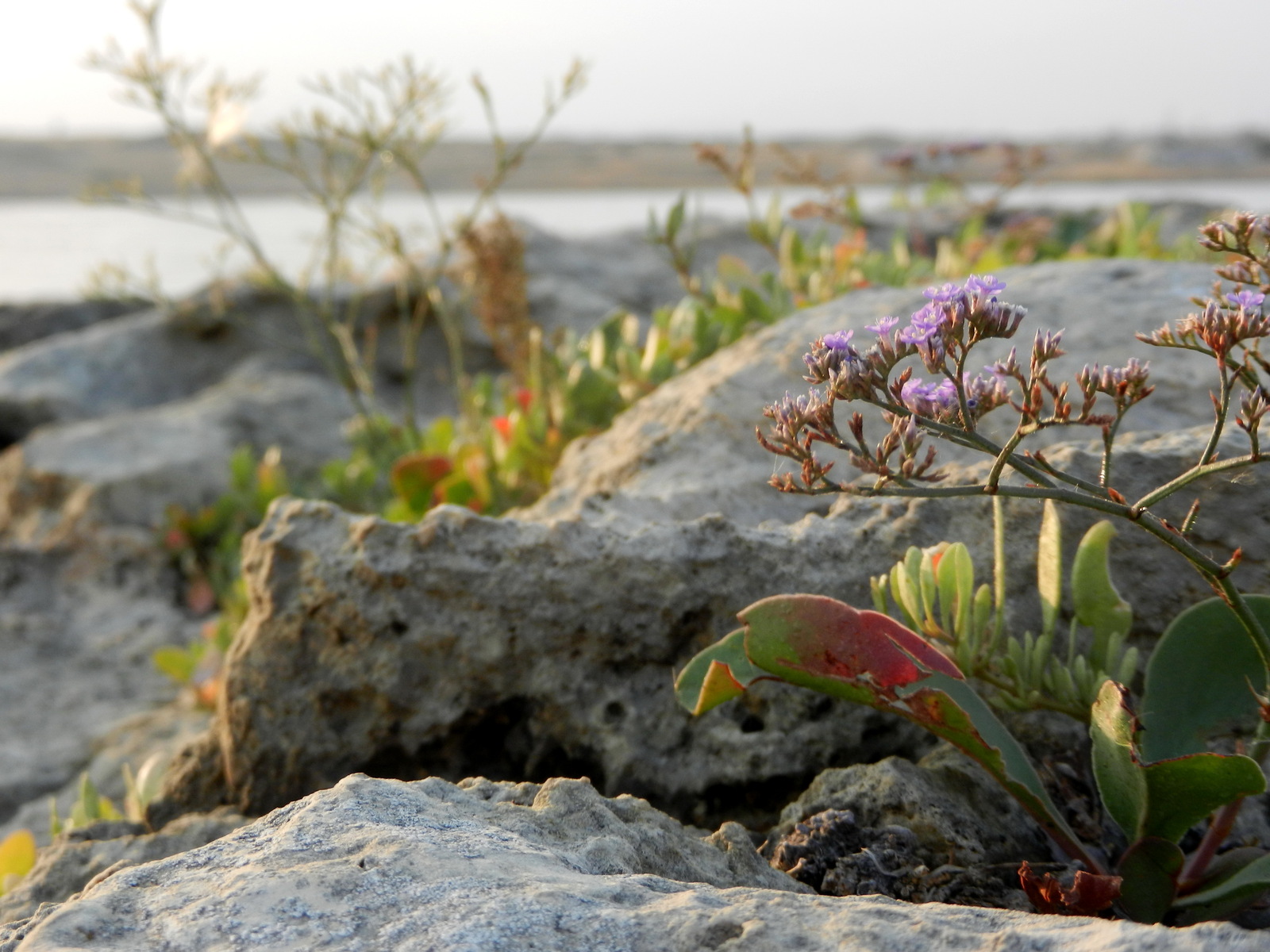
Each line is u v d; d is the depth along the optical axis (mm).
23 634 1087
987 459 520
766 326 752
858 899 360
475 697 521
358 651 524
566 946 340
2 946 363
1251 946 324
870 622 415
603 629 511
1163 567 485
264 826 388
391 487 1075
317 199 919
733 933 342
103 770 806
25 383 1584
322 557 526
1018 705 454
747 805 500
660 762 506
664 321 912
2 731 905
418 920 345
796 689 499
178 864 371
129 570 1208
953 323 394
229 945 341
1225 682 431
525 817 415
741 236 1739
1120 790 412
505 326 886
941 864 434
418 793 409
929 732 487
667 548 507
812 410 406
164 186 8203
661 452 601
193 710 892
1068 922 344
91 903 354
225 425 1421
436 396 1554
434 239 1017
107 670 1037
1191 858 424
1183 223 1561
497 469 808
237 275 1610
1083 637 487
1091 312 597
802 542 507
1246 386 405
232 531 1223
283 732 532
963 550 449
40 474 1301
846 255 888
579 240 1780
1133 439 514
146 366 1627
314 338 1065
